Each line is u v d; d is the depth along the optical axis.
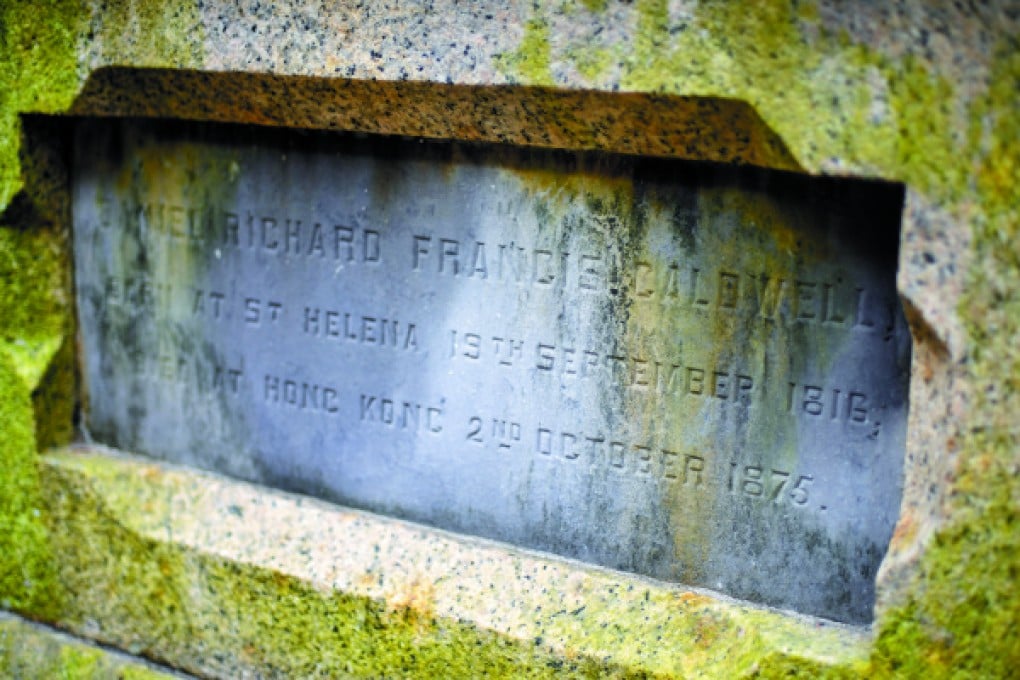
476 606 1.15
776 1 0.99
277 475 1.27
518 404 1.16
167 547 1.24
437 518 1.21
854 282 1.06
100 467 1.28
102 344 1.31
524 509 1.18
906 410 1.05
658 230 1.10
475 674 1.15
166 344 1.29
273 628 1.22
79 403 1.33
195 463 1.30
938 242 0.98
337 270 1.21
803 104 1.00
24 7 1.20
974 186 0.98
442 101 1.10
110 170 1.28
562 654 1.12
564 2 1.04
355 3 1.10
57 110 1.21
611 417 1.14
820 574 1.09
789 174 1.06
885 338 1.05
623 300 1.12
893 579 1.02
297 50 1.12
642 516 1.14
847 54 0.98
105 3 1.17
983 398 0.99
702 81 1.01
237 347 1.26
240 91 1.16
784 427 1.09
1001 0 0.96
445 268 1.17
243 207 1.23
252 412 1.27
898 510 1.06
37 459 1.29
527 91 1.06
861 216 1.05
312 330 1.23
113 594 1.28
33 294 1.29
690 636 1.10
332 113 1.15
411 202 1.17
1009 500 0.99
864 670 1.04
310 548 1.21
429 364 1.19
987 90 0.97
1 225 1.26
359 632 1.18
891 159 0.98
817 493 1.09
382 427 1.22
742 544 1.11
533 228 1.13
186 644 1.25
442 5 1.07
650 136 1.06
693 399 1.11
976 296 0.98
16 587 1.32
